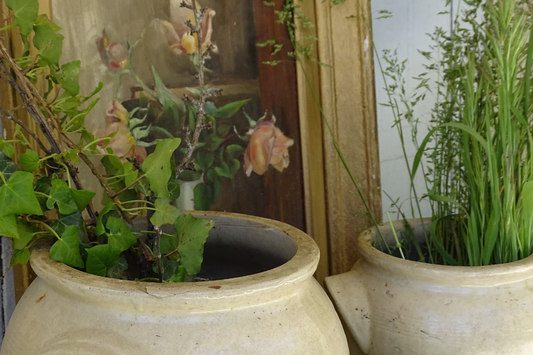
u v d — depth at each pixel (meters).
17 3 0.37
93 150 0.44
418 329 0.43
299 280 0.34
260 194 0.65
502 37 0.46
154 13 0.57
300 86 0.65
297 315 0.34
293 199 0.67
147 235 0.43
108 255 0.36
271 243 0.45
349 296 0.48
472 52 0.51
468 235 0.51
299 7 0.63
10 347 0.34
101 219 0.37
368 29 0.65
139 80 0.57
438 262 0.59
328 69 0.64
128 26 0.55
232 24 0.61
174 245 0.41
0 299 0.53
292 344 0.32
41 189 0.39
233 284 0.31
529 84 0.46
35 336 0.33
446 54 0.56
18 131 0.42
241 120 0.63
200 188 0.61
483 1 0.60
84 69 0.52
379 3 0.71
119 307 0.31
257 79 0.63
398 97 0.74
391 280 0.47
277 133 0.65
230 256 0.50
